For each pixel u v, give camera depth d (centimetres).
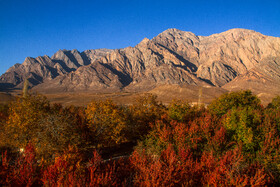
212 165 1064
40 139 1614
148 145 1576
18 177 903
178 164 1026
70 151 1307
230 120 1648
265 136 1348
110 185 889
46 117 1780
